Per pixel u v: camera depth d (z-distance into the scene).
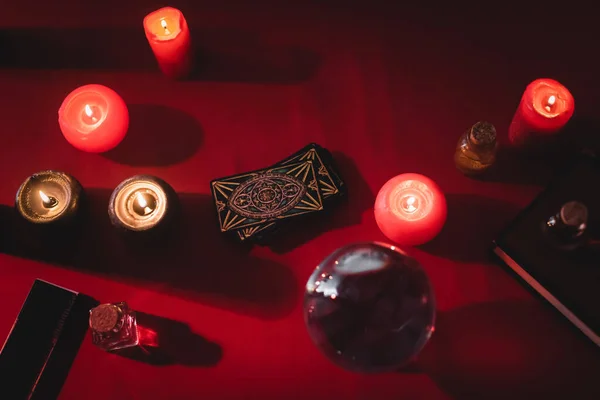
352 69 0.86
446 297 0.76
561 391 0.73
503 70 0.85
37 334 0.74
